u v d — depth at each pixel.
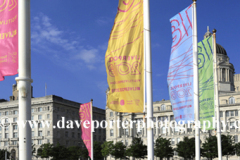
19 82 14.84
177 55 26.28
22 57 14.91
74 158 122.69
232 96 122.25
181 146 100.56
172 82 26.33
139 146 108.31
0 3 18.44
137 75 19.42
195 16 25.33
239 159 113.94
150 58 18.89
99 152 127.81
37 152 129.12
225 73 138.75
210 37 29.34
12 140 143.50
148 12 19.08
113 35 20.25
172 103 26.16
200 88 29.44
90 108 48.38
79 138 155.25
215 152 92.50
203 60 29.58
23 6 15.12
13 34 18.05
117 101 19.55
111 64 20.06
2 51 17.98
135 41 19.70
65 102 150.12
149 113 18.56
